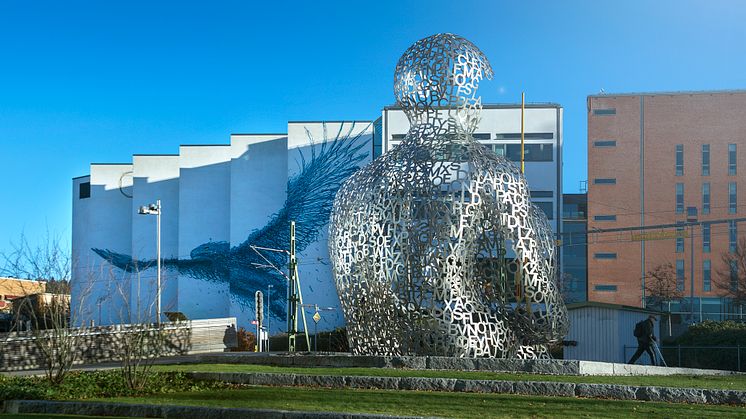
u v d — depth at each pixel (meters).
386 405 12.33
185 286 71.00
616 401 12.69
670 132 69.62
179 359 23.00
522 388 14.09
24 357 24.17
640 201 69.31
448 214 18.67
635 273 68.75
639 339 23.80
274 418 11.59
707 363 29.39
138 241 73.81
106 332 26.41
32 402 13.66
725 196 68.56
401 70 20.73
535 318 18.59
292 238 40.44
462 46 20.42
